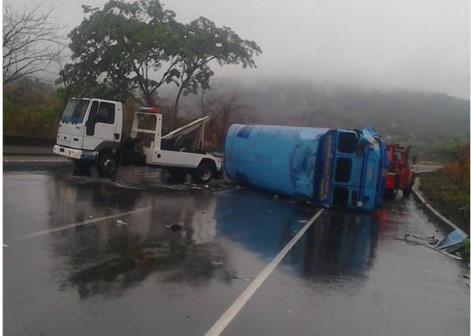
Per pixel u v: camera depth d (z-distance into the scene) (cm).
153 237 1016
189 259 880
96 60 2748
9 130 2528
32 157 2367
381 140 1744
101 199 1388
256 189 2031
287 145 1756
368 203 1714
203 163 2041
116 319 592
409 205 2175
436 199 2169
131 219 1170
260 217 1398
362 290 804
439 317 713
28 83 2780
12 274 706
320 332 613
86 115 1802
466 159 2325
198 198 1633
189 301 674
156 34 2709
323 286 802
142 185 1788
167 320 604
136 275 761
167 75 2912
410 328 659
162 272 789
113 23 2714
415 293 818
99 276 738
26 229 961
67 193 1419
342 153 1683
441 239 1323
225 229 1177
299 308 689
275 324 624
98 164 1842
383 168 1745
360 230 1360
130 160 1903
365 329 638
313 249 1066
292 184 1714
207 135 2634
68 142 1838
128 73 2781
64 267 762
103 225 1073
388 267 974
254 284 777
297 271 877
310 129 1752
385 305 741
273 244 1075
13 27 2481
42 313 588
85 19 2805
